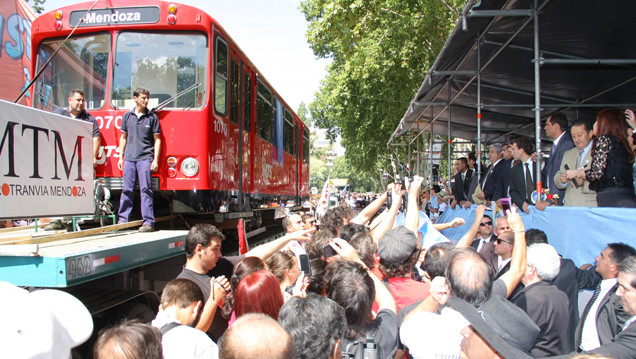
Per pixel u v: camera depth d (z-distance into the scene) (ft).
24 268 10.48
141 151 19.16
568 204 16.51
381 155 102.99
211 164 21.67
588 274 12.98
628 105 34.63
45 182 12.32
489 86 33.96
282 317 7.70
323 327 7.38
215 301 10.62
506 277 9.81
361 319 8.66
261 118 32.94
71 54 21.79
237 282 10.94
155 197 23.15
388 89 69.00
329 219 17.37
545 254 10.40
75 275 10.58
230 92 24.82
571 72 28.71
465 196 32.71
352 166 140.36
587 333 10.25
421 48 61.16
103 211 17.21
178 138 20.97
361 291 8.70
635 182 13.66
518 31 22.45
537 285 10.30
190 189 20.79
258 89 32.04
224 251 28.81
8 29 29.12
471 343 7.64
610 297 10.05
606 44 24.82
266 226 41.01
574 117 39.75
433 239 16.46
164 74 21.54
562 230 15.44
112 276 14.85
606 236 13.23
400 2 56.95
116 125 20.92
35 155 11.98
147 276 16.66
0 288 6.42
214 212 22.65
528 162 19.56
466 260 8.33
